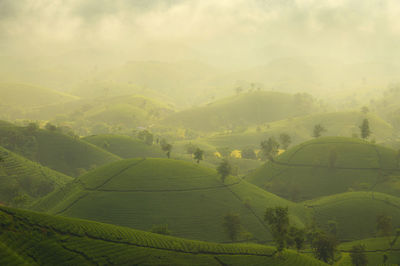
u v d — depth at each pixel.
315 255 94.75
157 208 118.56
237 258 81.62
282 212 87.56
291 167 184.12
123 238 78.19
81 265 63.97
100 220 111.62
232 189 138.12
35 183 166.25
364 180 159.00
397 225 116.62
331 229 119.06
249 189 143.75
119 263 68.44
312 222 117.69
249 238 109.12
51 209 126.31
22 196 135.38
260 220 120.94
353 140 193.38
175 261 74.25
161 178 136.38
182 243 83.94
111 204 119.12
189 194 128.88
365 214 123.44
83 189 131.38
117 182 132.50
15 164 172.12
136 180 133.75
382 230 104.88
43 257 63.06
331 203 135.25
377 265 90.69
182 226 111.44
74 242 70.69
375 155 174.00
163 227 99.81
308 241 108.94
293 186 169.62
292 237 93.31
